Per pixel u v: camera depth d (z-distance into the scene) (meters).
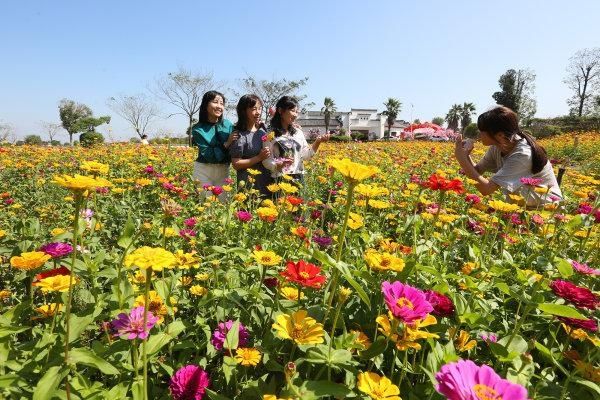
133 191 5.47
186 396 1.40
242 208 4.25
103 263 2.21
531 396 1.40
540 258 2.34
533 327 1.97
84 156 10.84
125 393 1.35
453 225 3.48
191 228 3.35
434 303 1.63
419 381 1.55
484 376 0.93
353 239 2.63
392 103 64.44
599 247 2.91
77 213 1.24
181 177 6.77
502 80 47.22
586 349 1.79
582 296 1.49
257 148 4.72
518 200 3.31
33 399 1.11
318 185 6.54
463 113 68.69
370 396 1.26
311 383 1.22
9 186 6.48
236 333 1.58
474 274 2.20
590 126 32.09
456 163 9.66
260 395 1.42
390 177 6.95
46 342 1.40
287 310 1.83
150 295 1.83
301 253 2.61
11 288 2.58
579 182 5.45
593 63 46.91
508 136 3.79
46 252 1.71
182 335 1.94
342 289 1.45
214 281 2.08
